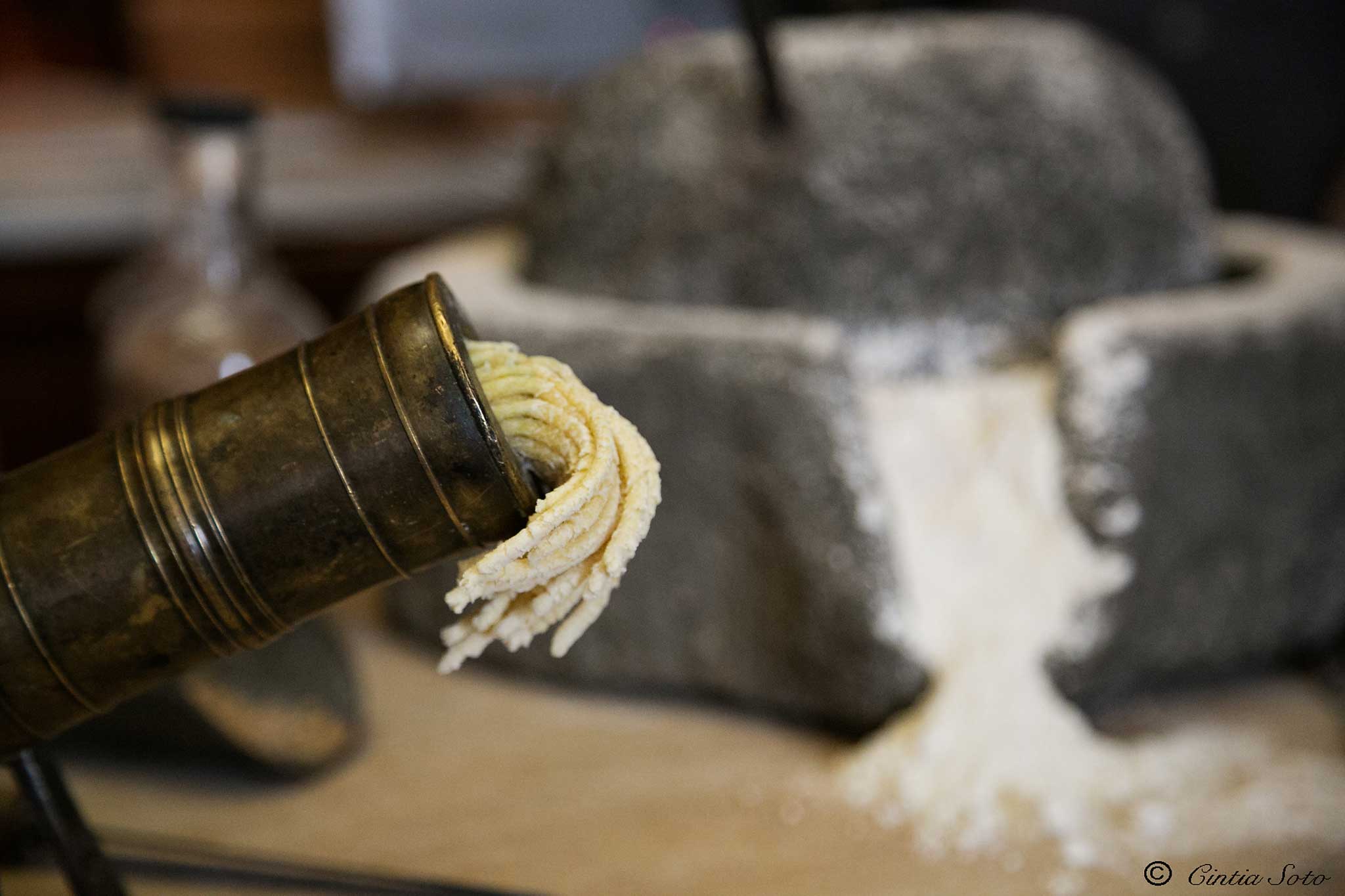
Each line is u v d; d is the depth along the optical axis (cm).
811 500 91
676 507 94
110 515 68
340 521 67
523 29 143
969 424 96
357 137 141
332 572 68
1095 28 125
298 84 142
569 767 93
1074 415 93
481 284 101
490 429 66
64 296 125
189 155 100
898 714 92
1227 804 88
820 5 114
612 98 100
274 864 80
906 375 97
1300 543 97
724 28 146
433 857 86
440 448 66
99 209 125
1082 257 98
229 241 102
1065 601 92
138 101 145
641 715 97
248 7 139
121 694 70
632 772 92
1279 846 85
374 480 67
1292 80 126
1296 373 95
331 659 94
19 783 73
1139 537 93
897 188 95
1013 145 96
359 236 134
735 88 97
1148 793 89
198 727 88
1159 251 99
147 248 124
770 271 96
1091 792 88
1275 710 97
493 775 92
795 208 95
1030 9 124
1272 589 97
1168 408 93
